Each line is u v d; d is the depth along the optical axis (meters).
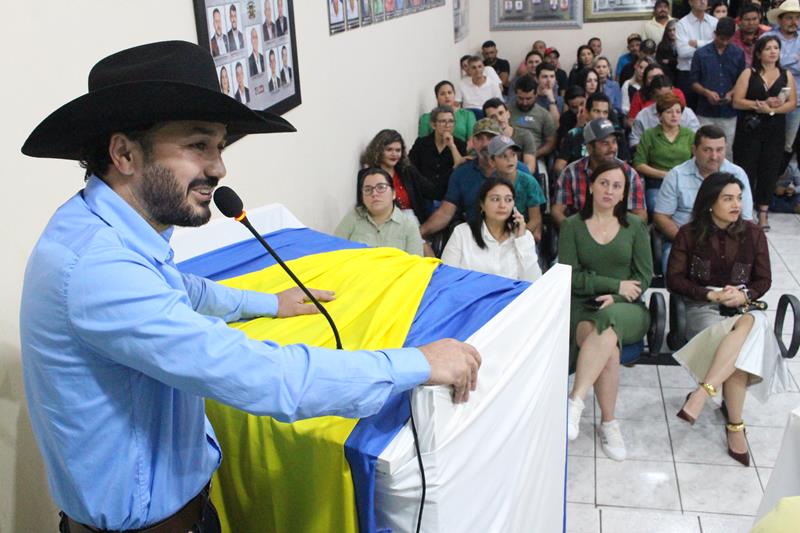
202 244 1.83
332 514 1.16
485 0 8.03
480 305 1.50
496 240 2.94
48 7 1.51
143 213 0.97
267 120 1.01
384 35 4.26
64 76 1.56
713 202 2.87
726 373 2.70
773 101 4.96
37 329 0.93
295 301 1.43
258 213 2.01
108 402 0.95
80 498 1.00
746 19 6.06
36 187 1.48
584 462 2.79
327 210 3.31
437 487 1.11
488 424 1.28
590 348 2.79
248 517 1.29
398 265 1.64
